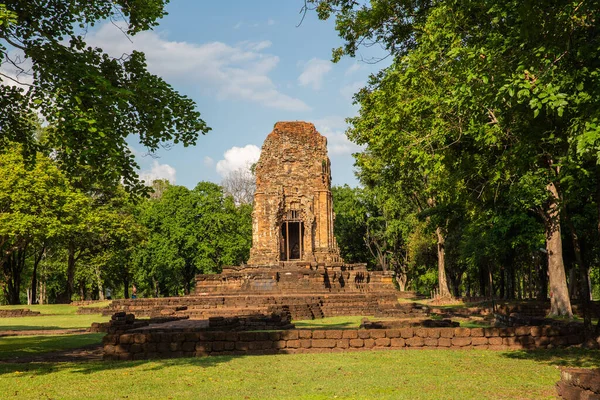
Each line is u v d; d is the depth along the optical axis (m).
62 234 52.94
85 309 48.75
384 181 52.72
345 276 52.09
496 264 54.75
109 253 69.25
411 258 78.06
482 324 30.23
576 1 13.62
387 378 13.55
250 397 11.86
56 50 18.11
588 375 10.91
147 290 91.00
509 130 17.33
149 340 18.33
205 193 75.12
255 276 49.69
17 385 13.48
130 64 21.06
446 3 20.56
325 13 28.08
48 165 52.91
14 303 63.69
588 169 18.22
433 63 22.98
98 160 20.12
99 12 21.19
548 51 14.20
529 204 22.92
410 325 25.39
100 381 13.84
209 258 72.06
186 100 21.17
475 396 11.52
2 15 15.59
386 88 27.33
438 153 21.67
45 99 19.09
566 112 15.34
